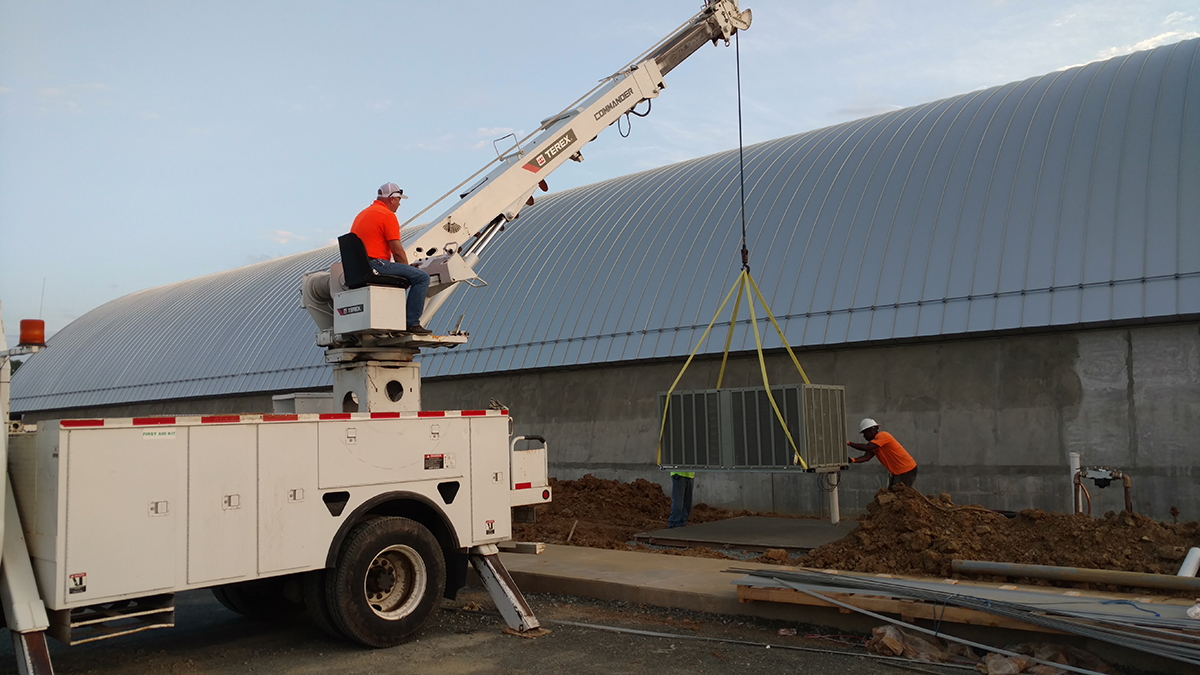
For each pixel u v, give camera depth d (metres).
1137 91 15.35
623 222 21.19
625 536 14.12
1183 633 5.96
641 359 17.45
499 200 10.20
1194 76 14.93
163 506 6.32
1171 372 12.30
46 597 5.92
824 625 7.85
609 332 18.44
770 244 17.31
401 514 8.14
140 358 30.94
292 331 26.08
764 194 18.78
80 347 35.12
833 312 15.31
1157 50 17.05
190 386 27.34
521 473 8.91
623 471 17.84
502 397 20.12
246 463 6.79
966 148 16.41
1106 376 12.83
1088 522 8.21
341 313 8.45
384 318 8.19
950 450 13.99
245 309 29.20
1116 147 14.38
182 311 32.47
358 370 8.73
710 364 16.88
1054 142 15.24
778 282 16.45
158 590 6.25
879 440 11.64
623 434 17.98
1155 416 12.35
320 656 7.39
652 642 7.64
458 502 8.26
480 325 21.14
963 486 13.80
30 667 5.71
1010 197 14.79
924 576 8.12
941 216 15.33
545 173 10.67
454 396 20.95
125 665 7.19
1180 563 7.48
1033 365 13.48
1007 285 13.73
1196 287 12.05
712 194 20.08
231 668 7.08
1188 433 12.06
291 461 7.06
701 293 17.55
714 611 8.59
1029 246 13.94
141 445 6.25
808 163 19.05
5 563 5.96
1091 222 13.58
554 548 12.16
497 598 8.30
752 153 21.81
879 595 7.41
